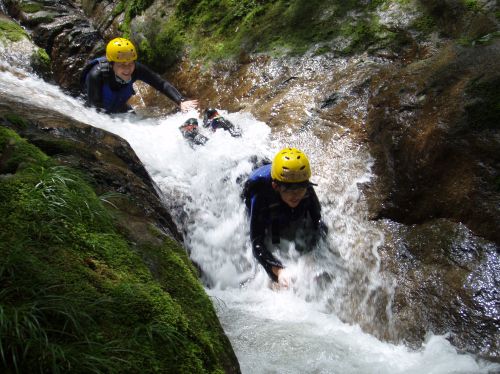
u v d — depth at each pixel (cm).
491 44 488
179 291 275
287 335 380
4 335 194
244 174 506
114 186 345
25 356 194
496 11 536
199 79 695
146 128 598
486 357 357
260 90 618
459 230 420
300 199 429
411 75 510
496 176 414
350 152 504
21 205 259
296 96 582
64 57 831
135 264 266
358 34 609
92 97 622
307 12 663
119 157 393
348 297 423
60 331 209
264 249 429
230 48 692
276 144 541
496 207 406
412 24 585
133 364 212
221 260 482
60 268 237
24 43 709
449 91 470
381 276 422
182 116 656
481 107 440
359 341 386
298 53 629
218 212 502
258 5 711
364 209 467
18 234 243
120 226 293
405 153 466
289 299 434
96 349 208
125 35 818
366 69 563
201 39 733
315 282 437
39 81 664
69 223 263
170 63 750
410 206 451
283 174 414
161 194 438
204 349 248
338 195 482
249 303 430
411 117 479
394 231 448
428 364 359
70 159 340
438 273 407
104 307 229
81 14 912
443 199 435
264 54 654
